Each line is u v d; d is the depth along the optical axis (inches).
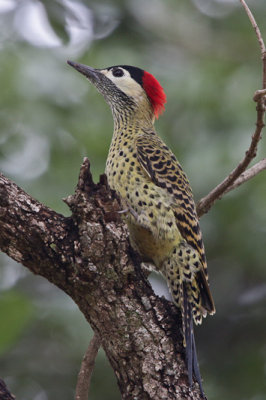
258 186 498.0
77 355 498.0
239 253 535.5
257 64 574.9
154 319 252.7
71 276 251.4
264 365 531.5
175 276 325.4
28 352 502.9
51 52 525.7
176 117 531.2
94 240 249.1
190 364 250.8
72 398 495.5
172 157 354.6
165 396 243.0
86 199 249.6
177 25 646.5
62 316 486.0
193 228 327.9
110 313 251.3
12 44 515.8
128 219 326.0
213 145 495.8
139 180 330.6
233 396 510.3
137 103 388.8
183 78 542.3
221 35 620.7
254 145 282.7
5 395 229.6
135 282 253.8
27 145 494.3
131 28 593.0
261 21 604.4
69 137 506.9
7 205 248.7
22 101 495.2
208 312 324.8
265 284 574.9
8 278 511.8
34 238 249.0
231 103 518.3
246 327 562.9
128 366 249.0
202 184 482.3
